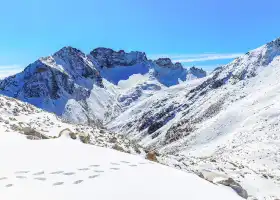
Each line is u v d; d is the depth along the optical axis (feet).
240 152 312.71
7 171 56.39
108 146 115.24
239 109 641.81
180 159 136.77
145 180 53.26
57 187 48.70
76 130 150.30
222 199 48.44
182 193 48.57
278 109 533.55
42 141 81.05
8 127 110.52
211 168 133.59
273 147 316.81
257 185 130.41
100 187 48.91
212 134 583.17
